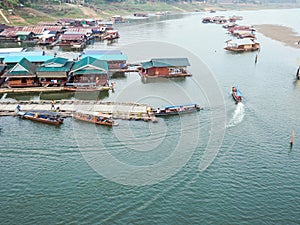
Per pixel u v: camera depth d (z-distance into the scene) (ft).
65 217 101.76
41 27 451.94
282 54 344.69
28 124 164.55
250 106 189.37
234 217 102.68
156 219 101.40
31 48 383.65
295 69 280.72
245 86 230.89
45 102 192.54
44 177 120.16
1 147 141.08
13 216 102.06
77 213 103.30
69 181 117.70
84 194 111.14
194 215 103.19
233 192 113.50
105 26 525.75
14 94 214.48
